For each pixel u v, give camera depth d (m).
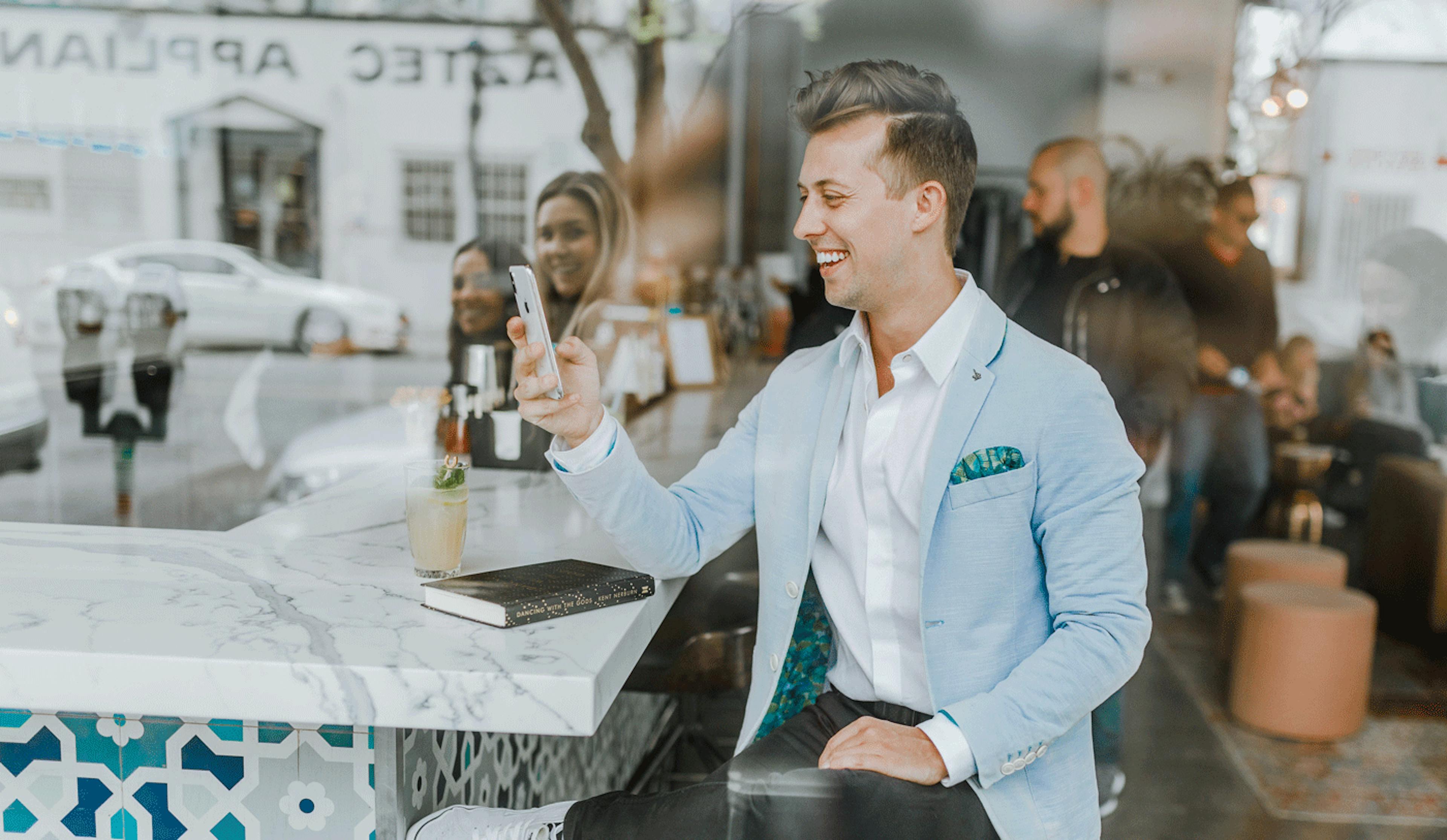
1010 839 1.02
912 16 6.86
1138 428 2.90
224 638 0.96
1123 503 1.05
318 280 8.46
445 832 1.03
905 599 1.15
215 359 7.20
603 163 5.43
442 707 0.89
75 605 1.06
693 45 6.88
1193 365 2.94
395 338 8.15
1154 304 2.91
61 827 1.08
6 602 1.06
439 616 1.05
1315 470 4.34
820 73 1.10
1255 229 6.02
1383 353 4.55
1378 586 3.75
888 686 1.17
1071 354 1.11
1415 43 5.93
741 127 7.20
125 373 5.02
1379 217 5.98
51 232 9.38
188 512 3.27
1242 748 2.71
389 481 1.86
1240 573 3.27
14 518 3.18
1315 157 6.03
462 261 2.87
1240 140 6.30
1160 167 6.11
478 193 9.41
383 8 9.23
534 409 1.11
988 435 1.07
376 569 1.24
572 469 1.13
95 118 9.34
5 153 9.27
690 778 2.29
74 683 0.91
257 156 9.52
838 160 1.06
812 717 1.22
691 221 7.18
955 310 1.12
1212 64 6.45
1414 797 2.45
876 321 1.15
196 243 8.05
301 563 1.26
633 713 2.35
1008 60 6.83
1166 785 2.48
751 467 1.32
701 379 3.40
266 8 9.19
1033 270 3.10
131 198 9.46
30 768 1.07
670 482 1.90
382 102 9.37
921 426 1.14
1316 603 2.80
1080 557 1.04
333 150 9.44
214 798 1.06
